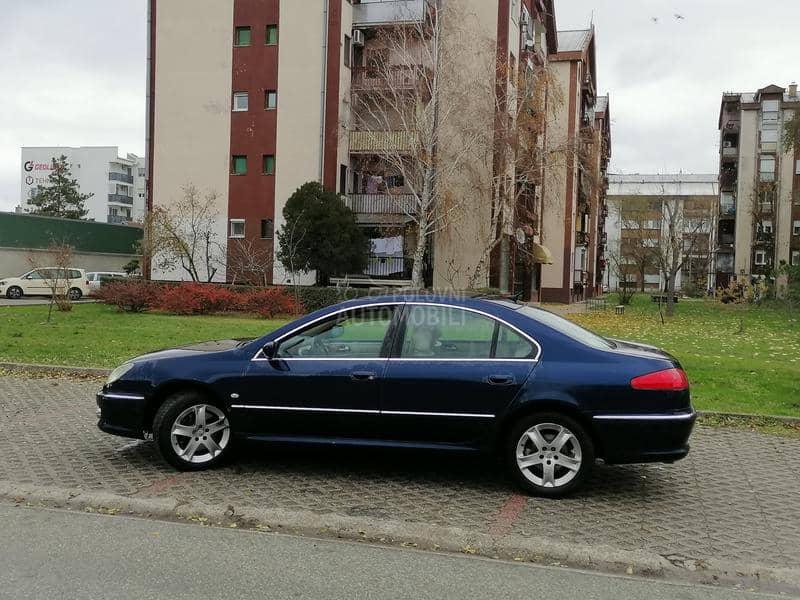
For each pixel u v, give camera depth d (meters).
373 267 31.80
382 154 29.38
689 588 4.12
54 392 9.51
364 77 31.83
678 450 5.39
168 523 4.96
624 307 35.09
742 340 19.12
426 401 5.59
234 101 32.41
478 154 26.28
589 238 56.59
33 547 4.48
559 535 4.83
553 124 34.25
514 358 5.59
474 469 6.30
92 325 18.58
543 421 5.51
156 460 6.43
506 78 26.27
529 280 39.78
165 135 33.12
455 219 27.38
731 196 74.19
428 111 25.59
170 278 33.12
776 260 62.69
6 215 39.72
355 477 6.04
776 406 9.10
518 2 33.78
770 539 4.86
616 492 5.81
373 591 3.96
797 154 62.31
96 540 4.62
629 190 103.38
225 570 4.19
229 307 23.56
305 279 31.38
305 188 28.28
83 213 78.38
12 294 35.81
